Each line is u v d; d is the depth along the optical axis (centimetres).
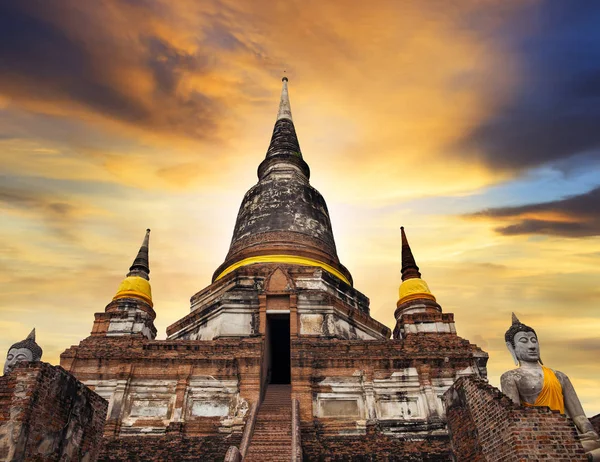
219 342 1848
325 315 2119
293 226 2642
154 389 1764
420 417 1712
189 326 2253
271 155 3219
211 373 1781
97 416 1119
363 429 1680
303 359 1805
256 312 2128
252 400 1700
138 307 2236
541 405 1023
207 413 1705
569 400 1038
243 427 1639
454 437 1269
